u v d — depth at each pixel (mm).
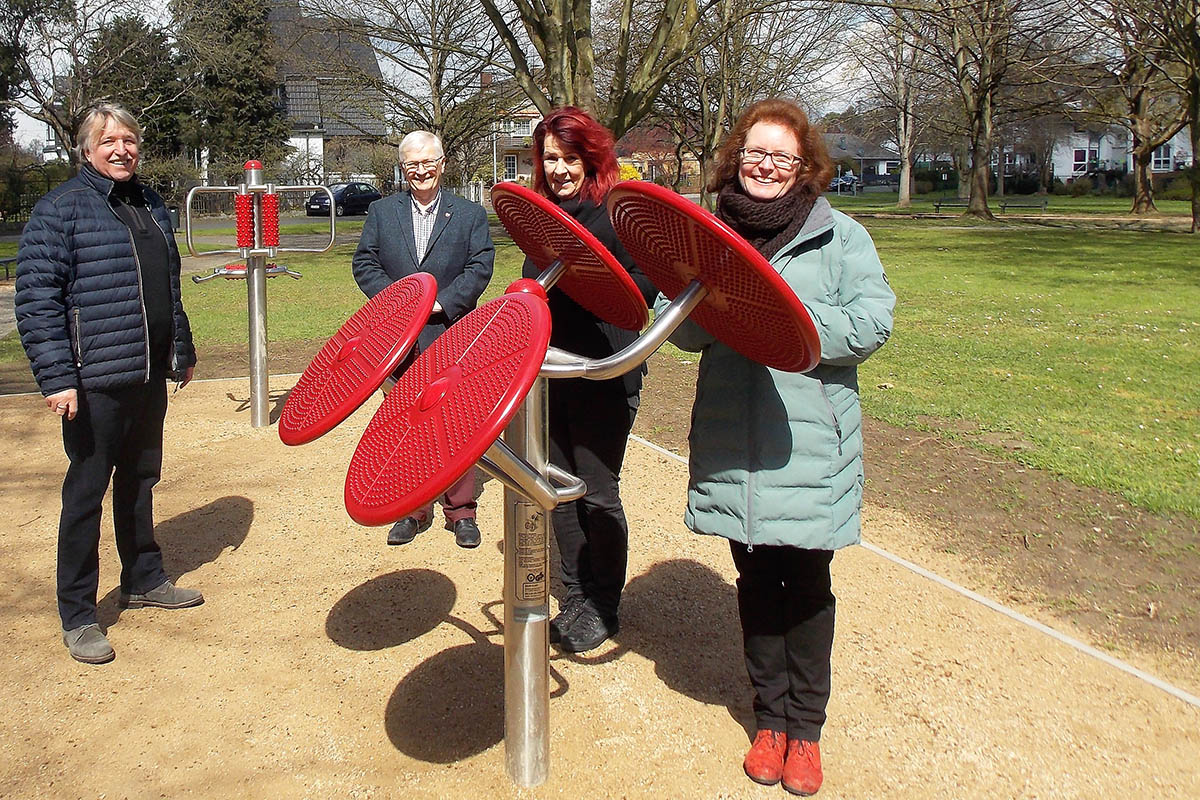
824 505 2545
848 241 2545
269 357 9031
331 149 46594
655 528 4555
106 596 3814
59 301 3174
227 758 2791
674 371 8594
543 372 2293
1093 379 7781
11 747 2834
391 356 2332
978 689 3170
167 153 40188
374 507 1990
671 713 3021
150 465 3604
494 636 3504
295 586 3912
